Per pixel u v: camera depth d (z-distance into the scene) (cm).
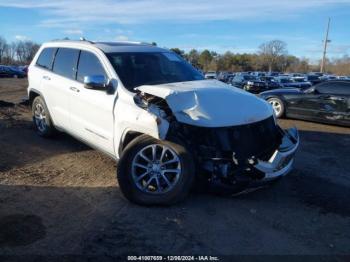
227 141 440
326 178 573
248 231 400
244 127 454
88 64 586
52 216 417
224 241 379
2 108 1072
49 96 677
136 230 392
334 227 416
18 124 855
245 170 434
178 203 455
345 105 1041
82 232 385
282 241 383
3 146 677
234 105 464
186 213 432
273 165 446
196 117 435
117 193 482
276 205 465
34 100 740
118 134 493
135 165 446
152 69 557
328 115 1074
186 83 519
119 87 510
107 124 520
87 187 504
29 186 502
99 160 616
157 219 416
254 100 496
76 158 625
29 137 744
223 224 412
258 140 465
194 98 454
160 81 539
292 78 3456
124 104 484
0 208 431
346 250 372
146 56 580
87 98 557
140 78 534
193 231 395
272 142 481
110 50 571
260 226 411
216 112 445
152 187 451
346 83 1055
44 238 371
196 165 441
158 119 427
